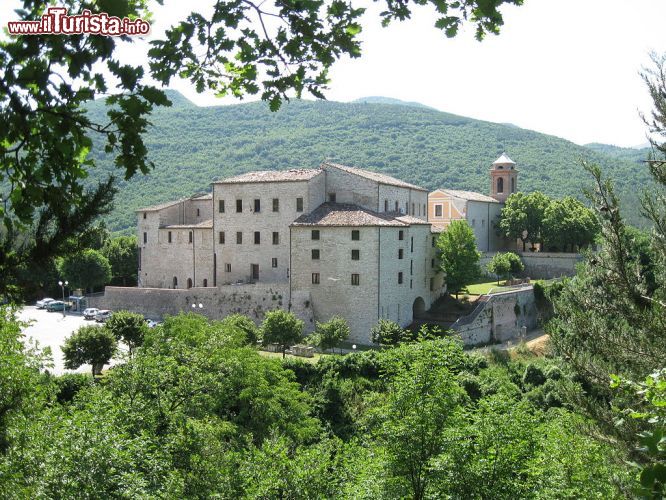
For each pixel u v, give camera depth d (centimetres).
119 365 3325
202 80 1037
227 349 4338
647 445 711
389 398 2734
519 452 2453
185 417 2950
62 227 834
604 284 2062
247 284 7350
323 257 6906
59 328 7412
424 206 9194
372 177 7688
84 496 1919
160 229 8519
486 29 1005
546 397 4816
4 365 2236
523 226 10500
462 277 7719
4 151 795
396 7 990
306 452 2700
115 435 2136
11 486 1719
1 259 809
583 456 2384
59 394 4472
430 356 2695
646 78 2086
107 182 876
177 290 7669
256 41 1012
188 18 967
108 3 746
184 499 2366
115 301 8119
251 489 2466
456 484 2384
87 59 751
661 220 2058
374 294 6688
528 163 18925
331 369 5400
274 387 4338
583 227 10050
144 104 795
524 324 8156
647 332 1953
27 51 736
